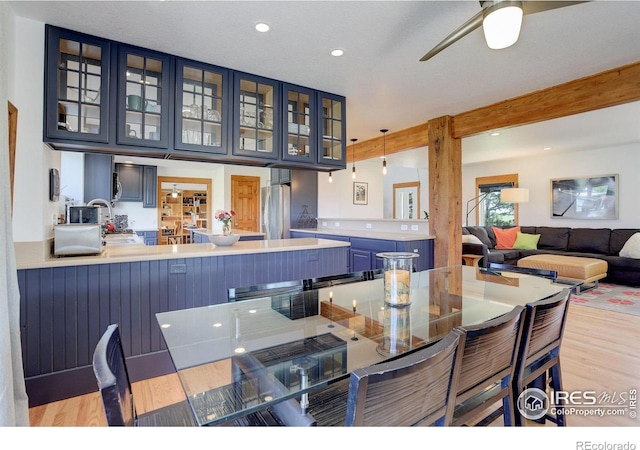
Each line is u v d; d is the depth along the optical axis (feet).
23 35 6.78
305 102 10.66
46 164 7.29
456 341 3.51
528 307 4.74
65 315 6.94
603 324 11.34
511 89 10.73
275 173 22.31
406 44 7.85
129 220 23.63
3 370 4.39
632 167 19.06
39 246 6.94
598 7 6.39
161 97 8.22
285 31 7.29
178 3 6.29
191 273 8.43
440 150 13.69
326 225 20.77
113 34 7.37
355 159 19.15
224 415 3.60
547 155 22.44
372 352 4.80
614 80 9.19
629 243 17.33
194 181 27.66
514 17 4.82
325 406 4.37
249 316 6.07
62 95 7.22
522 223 23.84
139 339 7.75
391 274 6.47
